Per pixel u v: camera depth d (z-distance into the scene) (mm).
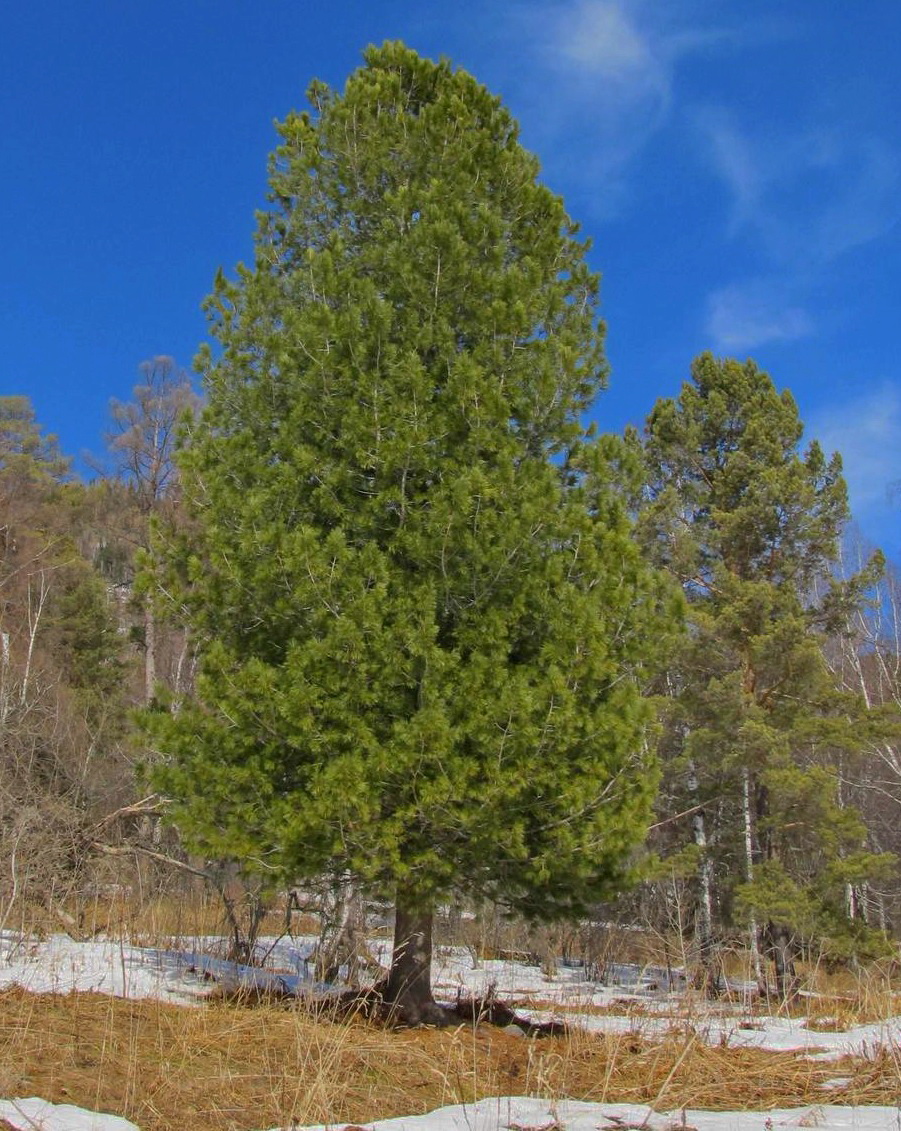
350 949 10273
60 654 21938
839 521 17828
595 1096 6129
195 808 7523
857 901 21344
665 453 18844
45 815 11039
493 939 15992
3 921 9359
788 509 17344
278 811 7227
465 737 7180
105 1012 6949
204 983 8773
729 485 18328
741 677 15992
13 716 12719
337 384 8031
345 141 9266
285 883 7461
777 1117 5512
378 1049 6719
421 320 8398
